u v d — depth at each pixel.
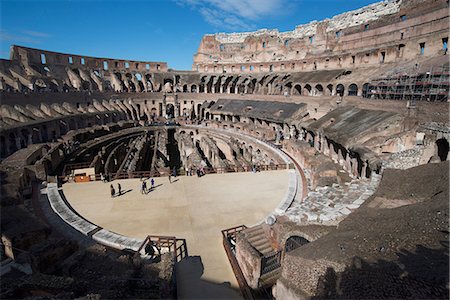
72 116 47.47
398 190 15.09
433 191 13.56
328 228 13.93
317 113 47.94
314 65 58.72
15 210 16.75
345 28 56.41
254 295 12.87
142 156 44.00
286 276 11.15
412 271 7.95
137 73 78.81
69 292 9.88
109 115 59.97
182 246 16.95
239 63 75.12
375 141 26.42
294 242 14.38
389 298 7.54
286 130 49.81
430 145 21.53
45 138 40.91
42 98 48.50
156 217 20.62
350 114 37.16
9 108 37.38
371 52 45.97
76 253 13.97
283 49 73.56
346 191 19.41
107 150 41.81
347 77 47.66
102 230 18.58
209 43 84.12
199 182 28.28
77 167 32.28
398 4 46.31
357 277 8.57
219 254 16.22
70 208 21.98
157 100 75.50
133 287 11.52
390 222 11.31
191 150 44.94
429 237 9.55
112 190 24.31
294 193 25.14
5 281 10.95
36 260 12.59
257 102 62.41
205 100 75.69
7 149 33.22
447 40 35.38
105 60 73.44
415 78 30.88
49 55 60.66
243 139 50.47
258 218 20.59
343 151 32.12
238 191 25.75
